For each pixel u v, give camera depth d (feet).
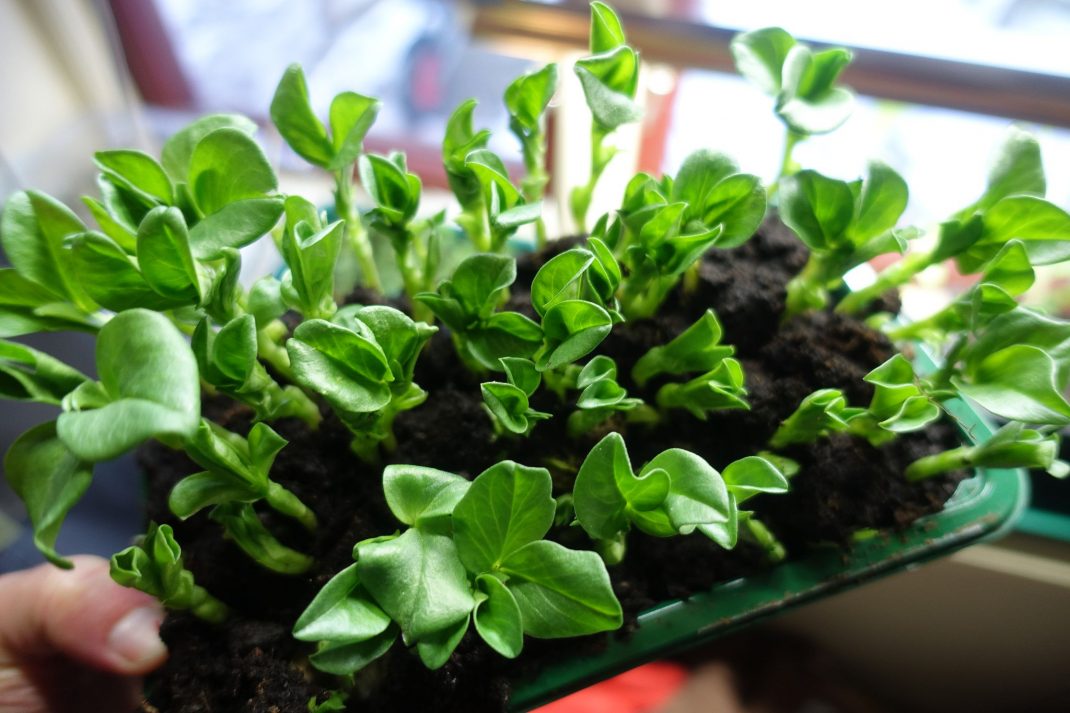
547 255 0.99
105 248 0.61
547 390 0.89
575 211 0.99
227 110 2.13
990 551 1.32
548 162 1.78
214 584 0.82
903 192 0.79
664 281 0.85
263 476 0.69
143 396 0.48
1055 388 0.70
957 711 1.66
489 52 1.92
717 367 0.76
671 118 1.75
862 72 1.52
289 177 1.85
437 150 2.01
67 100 1.87
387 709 0.75
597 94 0.76
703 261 0.98
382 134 2.02
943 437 0.93
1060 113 1.45
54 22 1.74
